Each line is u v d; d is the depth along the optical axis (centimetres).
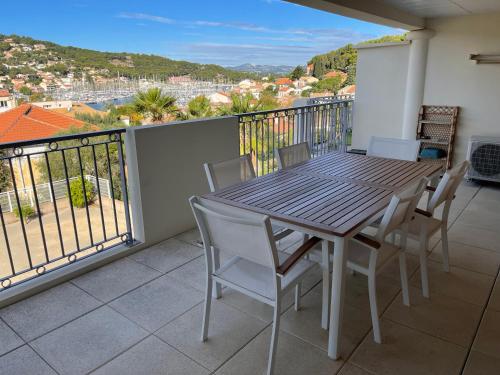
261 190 224
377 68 594
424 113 549
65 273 258
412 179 244
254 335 203
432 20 518
